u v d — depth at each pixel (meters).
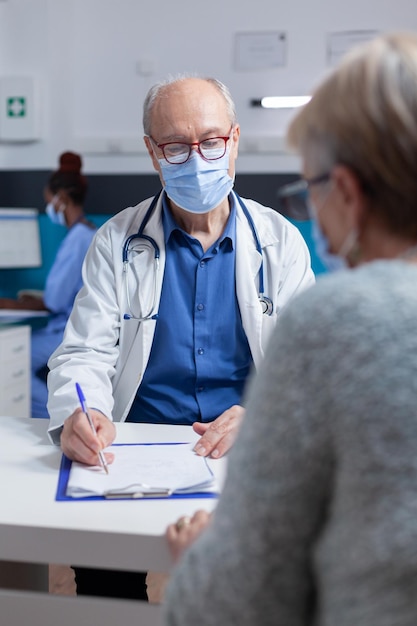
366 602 0.53
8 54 3.99
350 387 0.54
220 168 1.55
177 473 1.14
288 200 0.75
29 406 3.64
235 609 0.58
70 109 3.96
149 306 1.60
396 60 0.61
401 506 0.52
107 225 1.70
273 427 0.57
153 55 3.88
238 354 1.64
